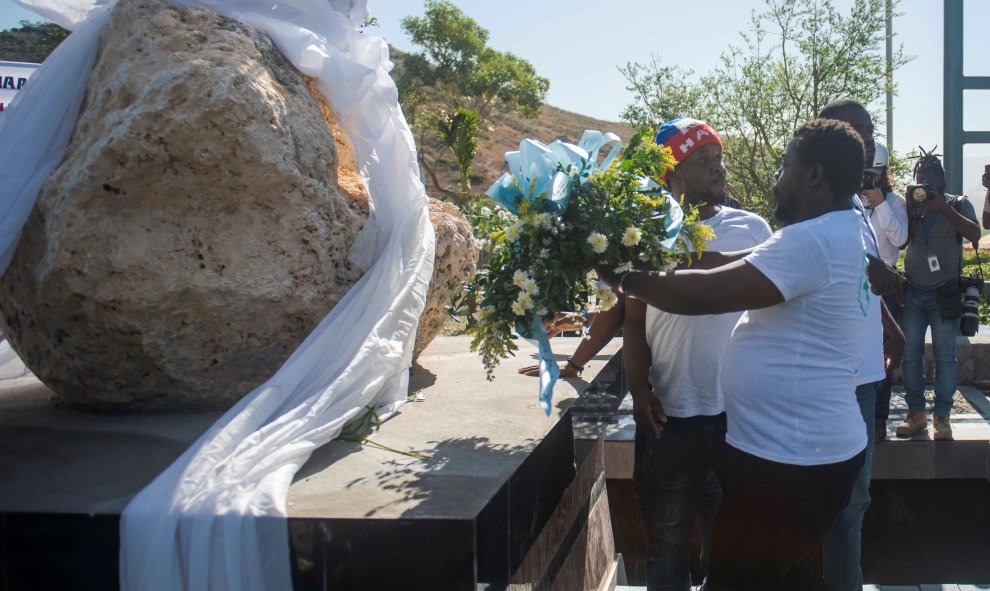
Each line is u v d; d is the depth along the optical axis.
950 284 5.38
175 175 2.91
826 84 10.95
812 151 2.61
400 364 3.06
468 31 40.75
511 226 2.67
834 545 3.50
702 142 3.21
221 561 2.13
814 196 2.64
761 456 2.56
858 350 2.63
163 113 2.81
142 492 2.23
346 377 2.79
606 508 4.51
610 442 5.35
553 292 2.67
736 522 2.69
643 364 3.29
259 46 3.17
